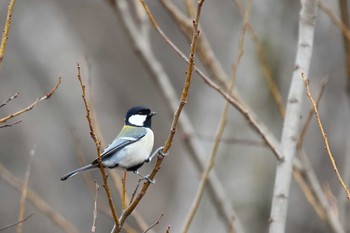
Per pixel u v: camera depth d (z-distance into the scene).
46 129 21.16
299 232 16.77
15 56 21.92
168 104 11.09
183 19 9.38
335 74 18.44
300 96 7.83
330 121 18.48
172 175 21.00
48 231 18.98
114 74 23.25
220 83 9.95
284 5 12.87
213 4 19.92
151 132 9.04
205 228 12.59
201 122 13.57
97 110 21.83
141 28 11.02
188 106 20.91
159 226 19.42
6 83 21.62
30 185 20.28
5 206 19.73
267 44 12.73
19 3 22.45
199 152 11.05
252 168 12.42
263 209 12.34
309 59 7.91
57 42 22.19
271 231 7.50
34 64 21.88
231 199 12.37
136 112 9.08
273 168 12.38
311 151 18.31
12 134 20.97
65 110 21.31
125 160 8.67
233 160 12.52
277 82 12.65
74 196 20.42
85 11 23.88
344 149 18.14
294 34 12.80
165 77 11.09
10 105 21.41
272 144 7.70
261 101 12.57
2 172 9.14
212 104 13.47
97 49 23.42
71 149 20.95
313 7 7.94
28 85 21.80
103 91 22.62
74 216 20.08
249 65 12.67
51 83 21.61
